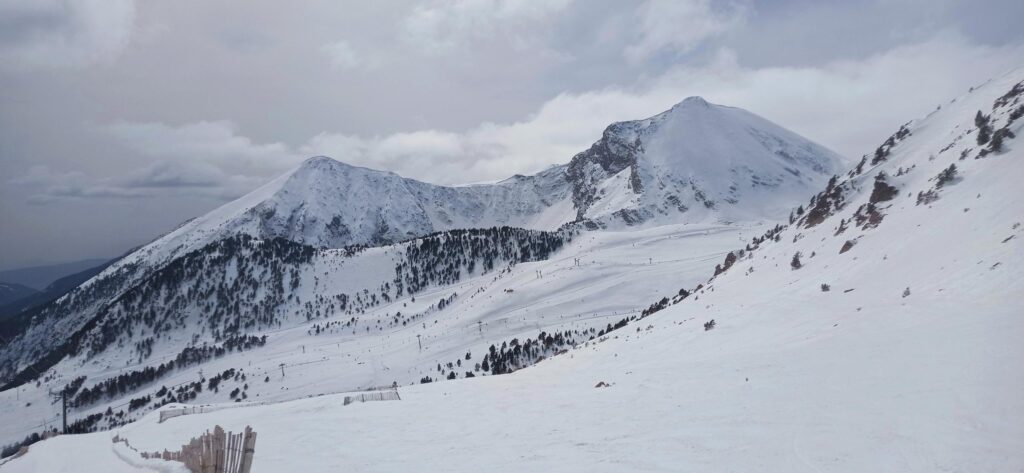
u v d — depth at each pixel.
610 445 19.62
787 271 66.31
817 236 73.81
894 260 46.84
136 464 26.50
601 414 25.66
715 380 28.78
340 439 28.34
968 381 18.75
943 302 32.22
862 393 20.47
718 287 79.00
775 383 25.08
